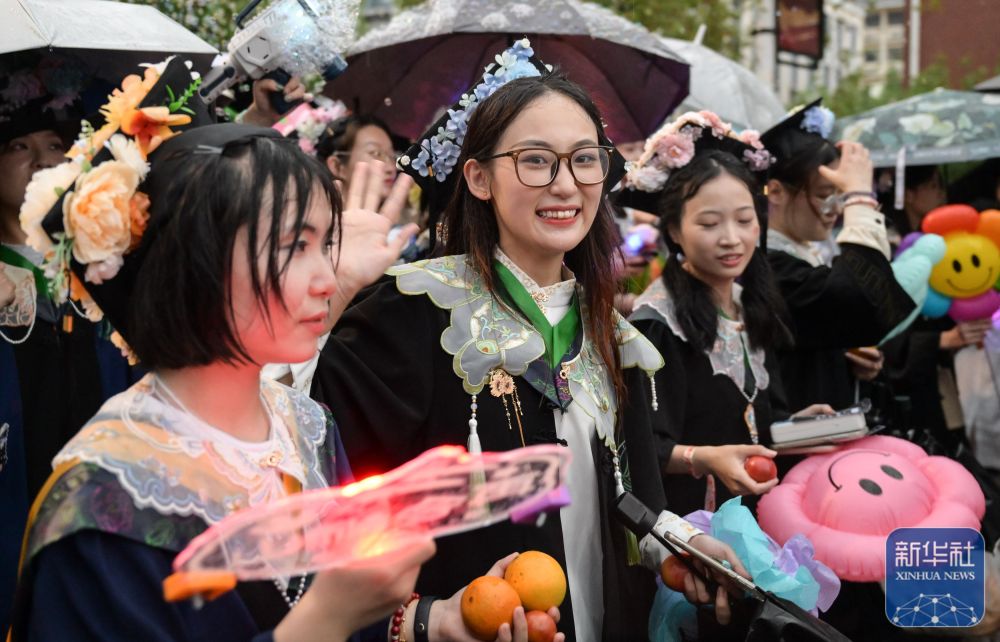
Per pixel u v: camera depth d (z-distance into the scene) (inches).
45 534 52.8
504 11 155.9
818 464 111.0
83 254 57.0
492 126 85.4
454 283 87.0
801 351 144.7
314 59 112.6
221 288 55.9
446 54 163.9
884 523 102.7
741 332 125.4
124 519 53.6
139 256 58.5
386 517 53.0
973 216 165.2
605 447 87.4
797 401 145.3
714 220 120.4
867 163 144.4
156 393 58.9
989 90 210.2
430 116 165.0
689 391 119.6
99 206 55.9
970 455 149.6
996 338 167.5
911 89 430.6
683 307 121.1
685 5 357.7
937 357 174.6
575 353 87.9
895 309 138.6
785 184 151.9
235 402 60.4
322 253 60.3
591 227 91.7
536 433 84.7
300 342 59.0
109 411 57.4
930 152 184.2
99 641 52.1
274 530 50.4
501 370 84.9
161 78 61.9
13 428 104.5
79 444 55.4
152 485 54.7
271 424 63.2
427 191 103.0
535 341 85.7
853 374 155.1
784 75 566.3
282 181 57.0
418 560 54.1
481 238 88.1
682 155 127.0
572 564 84.4
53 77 109.9
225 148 57.4
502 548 82.3
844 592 108.5
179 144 58.5
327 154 156.7
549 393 84.8
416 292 85.7
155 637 52.5
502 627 70.1
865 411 125.2
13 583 101.2
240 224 55.8
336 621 53.7
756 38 361.7
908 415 158.1
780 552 86.4
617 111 174.1
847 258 138.6
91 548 52.9
